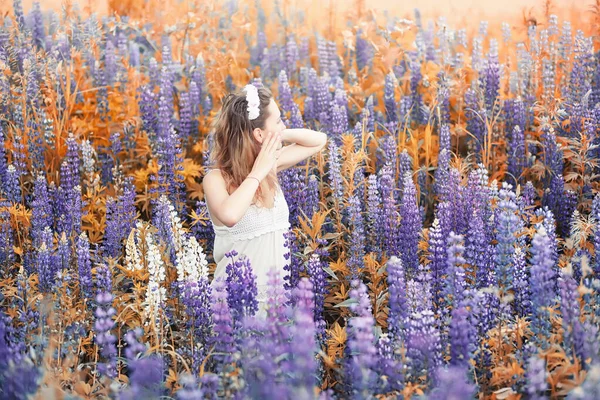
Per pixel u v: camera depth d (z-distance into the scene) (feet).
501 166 20.54
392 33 23.90
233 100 14.78
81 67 23.75
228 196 14.51
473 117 21.08
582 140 18.76
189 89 22.86
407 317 12.04
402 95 22.56
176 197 18.94
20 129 20.61
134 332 12.30
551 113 19.88
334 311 15.48
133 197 17.78
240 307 12.26
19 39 23.29
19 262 17.88
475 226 14.14
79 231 17.28
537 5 29.12
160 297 13.05
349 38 25.89
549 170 19.04
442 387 10.28
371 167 19.83
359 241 15.52
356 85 23.44
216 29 27.25
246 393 10.30
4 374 10.57
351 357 12.95
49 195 18.63
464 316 11.20
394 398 10.77
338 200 16.96
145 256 15.21
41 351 12.17
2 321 12.84
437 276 13.78
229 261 14.78
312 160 19.03
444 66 23.17
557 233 18.16
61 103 22.63
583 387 9.31
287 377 10.85
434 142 21.17
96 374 12.92
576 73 21.24
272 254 14.71
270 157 14.26
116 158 20.86
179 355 12.21
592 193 18.43
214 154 15.03
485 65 22.63
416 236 15.43
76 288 14.79
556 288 14.17
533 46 22.79
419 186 19.17
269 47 30.07
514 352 12.39
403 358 10.98
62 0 26.66
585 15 28.09
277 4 30.19
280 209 14.94
